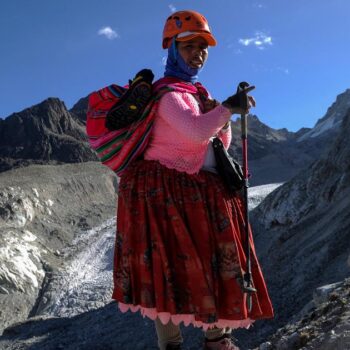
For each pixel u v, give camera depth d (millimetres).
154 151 3238
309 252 26734
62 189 102812
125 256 3193
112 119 3168
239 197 3375
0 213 84812
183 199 3146
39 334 39125
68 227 92062
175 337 3404
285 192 44469
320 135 189875
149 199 3160
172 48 3332
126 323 35969
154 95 3178
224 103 3072
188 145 3156
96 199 107125
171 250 3104
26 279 69812
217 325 3139
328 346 4293
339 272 22203
